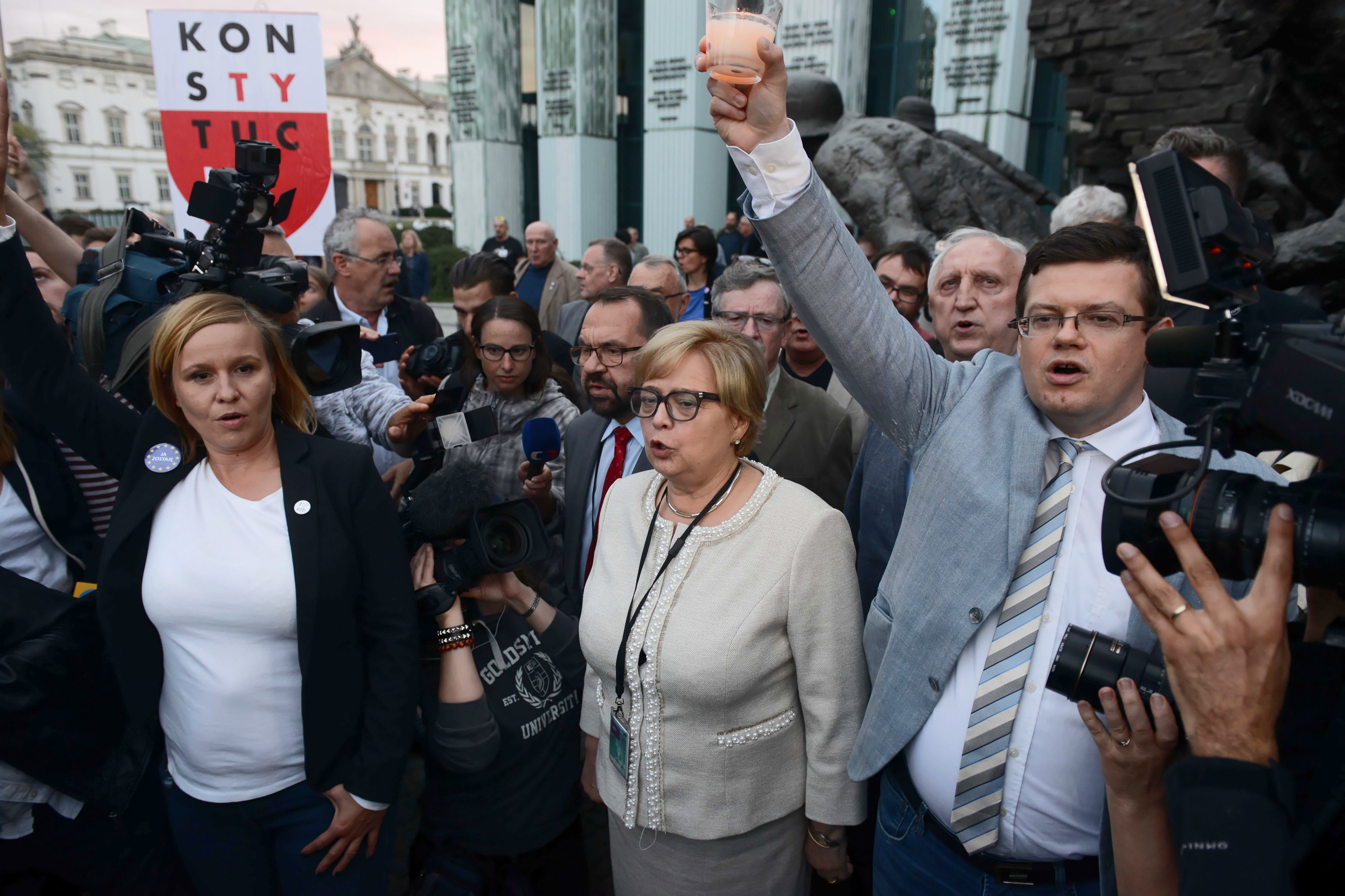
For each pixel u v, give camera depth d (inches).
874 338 55.2
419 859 79.0
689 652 60.6
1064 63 207.8
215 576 63.9
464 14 902.4
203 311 62.5
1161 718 41.0
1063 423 52.6
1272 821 32.2
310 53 129.9
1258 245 36.6
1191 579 34.4
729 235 470.0
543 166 874.8
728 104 51.7
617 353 87.5
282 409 70.4
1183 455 48.1
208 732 65.9
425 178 3061.0
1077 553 51.8
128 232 76.2
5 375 76.6
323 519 65.0
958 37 602.2
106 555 65.3
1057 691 46.0
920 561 55.7
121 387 78.4
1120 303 48.4
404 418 79.0
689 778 62.2
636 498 70.9
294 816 68.9
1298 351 32.1
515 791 74.2
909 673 55.8
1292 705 38.9
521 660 73.7
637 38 870.4
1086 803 52.1
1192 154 101.7
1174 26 184.5
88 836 73.0
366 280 133.9
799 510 64.0
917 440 58.7
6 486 73.4
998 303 82.8
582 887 82.7
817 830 65.1
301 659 64.7
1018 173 303.9
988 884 54.9
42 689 66.2
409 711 68.4
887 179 290.8
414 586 71.2
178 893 78.6
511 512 68.2
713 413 62.7
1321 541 32.0
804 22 666.8
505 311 101.9
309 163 133.2
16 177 106.1
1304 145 150.4
